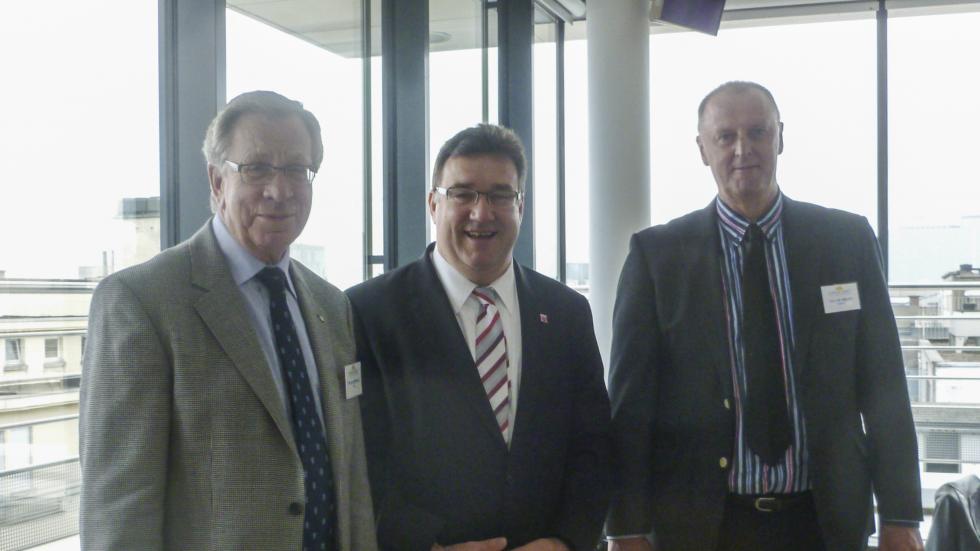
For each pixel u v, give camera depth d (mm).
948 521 2850
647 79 5273
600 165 5250
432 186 2215
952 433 5781
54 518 2137
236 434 1547
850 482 2146
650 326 2285
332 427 1772
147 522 1442
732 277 2254
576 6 6062
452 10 4746
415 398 2080
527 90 5520
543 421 2131
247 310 1672
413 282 2213
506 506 2049
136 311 1495
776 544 2154
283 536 1566
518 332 2193
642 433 2240
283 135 1667
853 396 2188
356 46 3875
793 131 5777
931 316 5836
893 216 5867
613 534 2262
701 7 5062
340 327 1963
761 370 2162
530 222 5531
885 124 5871
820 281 2211
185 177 2484
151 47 2420
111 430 1461
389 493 2066
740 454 2158
